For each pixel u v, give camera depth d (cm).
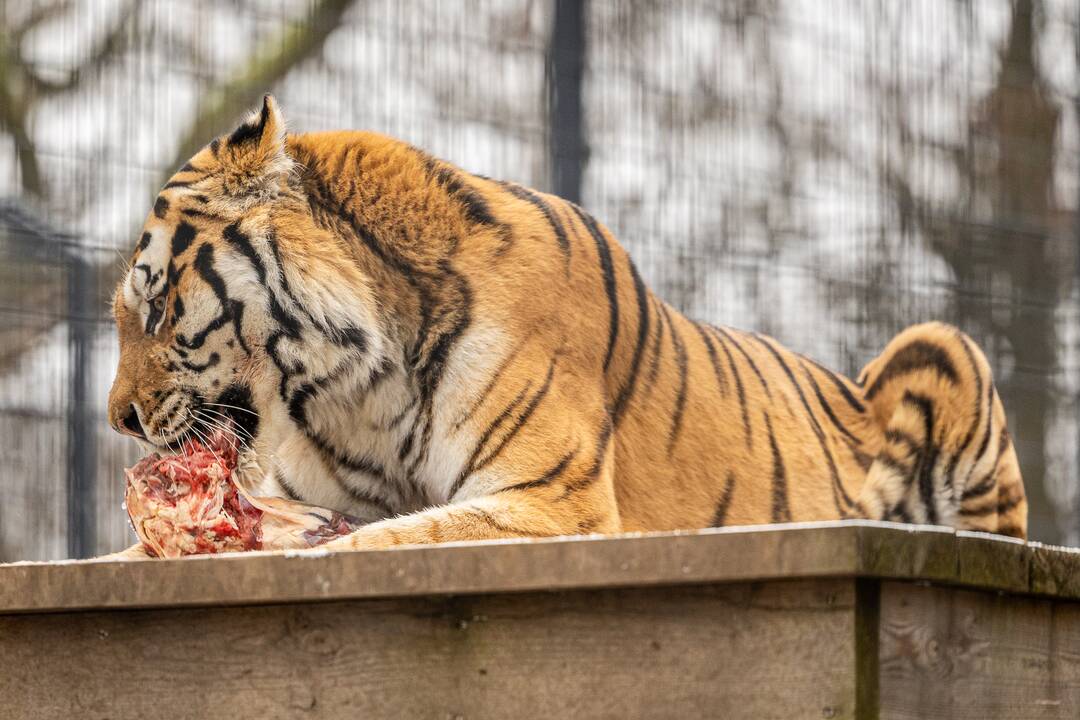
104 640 459
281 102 1086
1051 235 1438
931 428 891
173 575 439
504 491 668
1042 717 430
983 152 1421
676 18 1198
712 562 379
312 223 707
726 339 864
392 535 637
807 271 1253
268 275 698
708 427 795
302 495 730
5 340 1055
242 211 707
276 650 438
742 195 1220
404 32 1109
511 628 411
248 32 1095
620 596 400
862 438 909
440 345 690
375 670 426
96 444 1068
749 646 382
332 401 704
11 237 1050
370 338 690
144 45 1082
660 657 393
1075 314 1440
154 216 717
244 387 705
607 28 1168
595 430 700
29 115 1084
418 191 719
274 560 428
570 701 403
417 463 702
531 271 702
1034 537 1431
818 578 374
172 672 450
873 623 373
